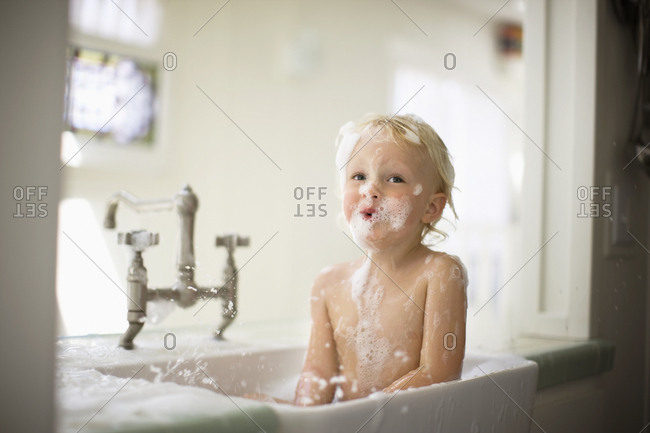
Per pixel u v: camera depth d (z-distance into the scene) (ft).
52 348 1.26
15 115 1.31
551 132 3.30
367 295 2.22
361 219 2.21
